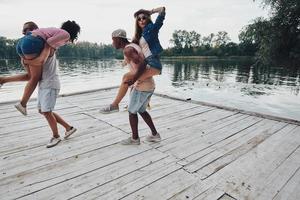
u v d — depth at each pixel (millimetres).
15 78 2891
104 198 2137
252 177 2518
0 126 3826
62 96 6039
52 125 3084
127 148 3146
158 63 2746
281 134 3740
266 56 18250
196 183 2393
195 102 5695
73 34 2922
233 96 14477
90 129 3793
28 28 2885
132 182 2385
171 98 6098
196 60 85562
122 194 2197
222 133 3762
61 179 2408
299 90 16719
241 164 2787
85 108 4984
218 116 4645
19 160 2768
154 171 2596
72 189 2252
